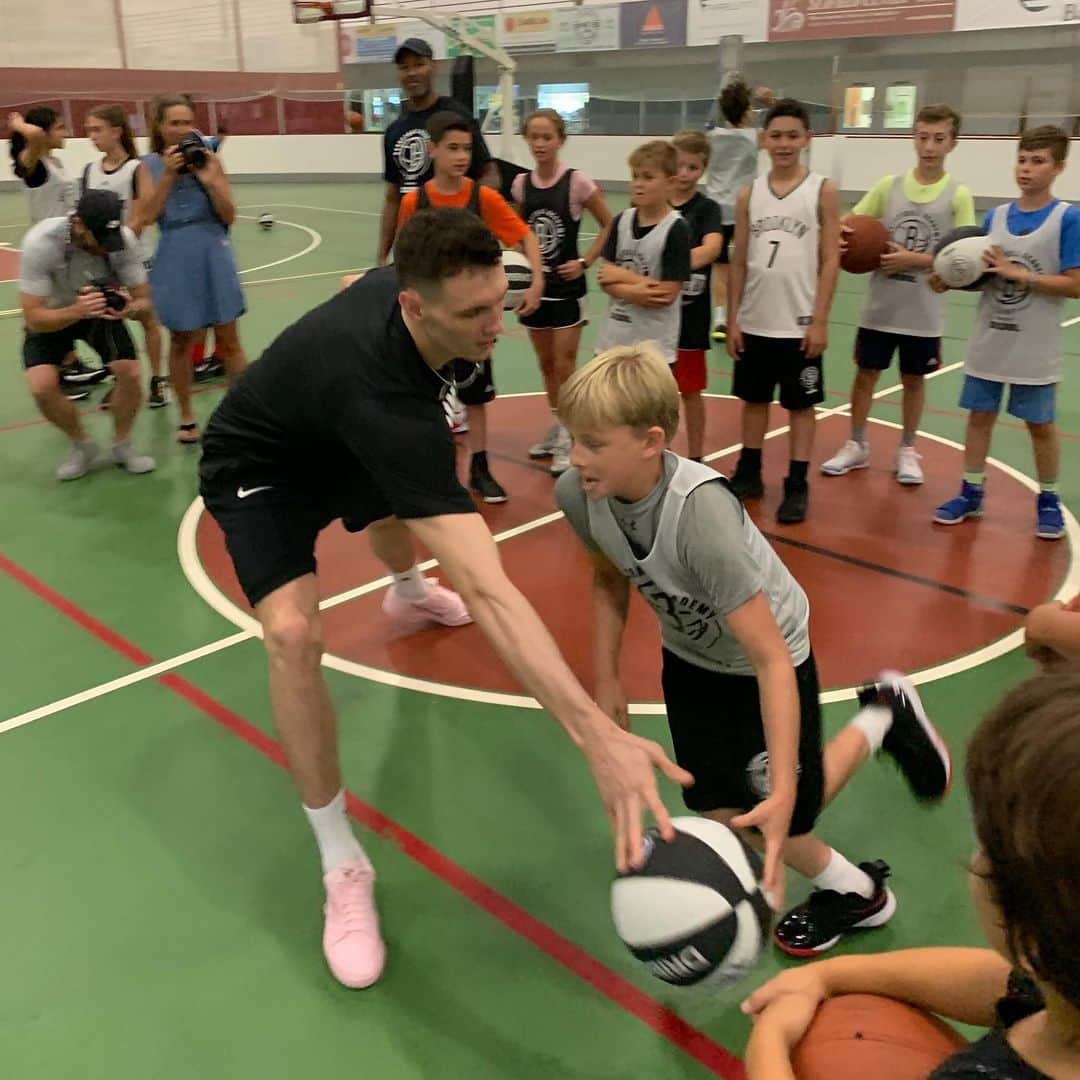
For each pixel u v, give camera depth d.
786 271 4.59
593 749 1.82
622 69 17.44
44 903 2.55
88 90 18.22
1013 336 4.30
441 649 3.75
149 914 2.52
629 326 4.73
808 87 15.46
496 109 17.25
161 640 3.84
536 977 2.32
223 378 7.32
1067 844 0.84
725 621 1.98
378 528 3.56
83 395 6.91
